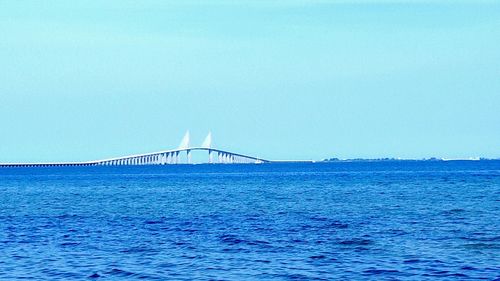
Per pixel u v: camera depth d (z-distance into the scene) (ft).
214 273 110.01
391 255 125.08
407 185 398.83
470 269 110.32
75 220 200.95
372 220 187.52
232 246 138.82
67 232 167.94
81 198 315.99
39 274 110.32
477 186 369.50
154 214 219.41
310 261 120.06
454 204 238.89
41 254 130.52
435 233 155.74
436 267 112.37
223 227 175.11
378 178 540.93
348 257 123.75
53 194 360.07
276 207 242.58
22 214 225.76
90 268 115.24
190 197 313.12
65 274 110.22
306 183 461.37
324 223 181.47
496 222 176.86
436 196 285.84
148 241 148.25
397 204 244.83
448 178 508.53
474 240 143.33
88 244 144.36
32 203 284.20
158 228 175.32
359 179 526.57
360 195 305.53
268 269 112.88
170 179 606.55
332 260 120.78
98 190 400.67
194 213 221.25
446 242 140.77
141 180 586.45
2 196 346.54
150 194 346.33
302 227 172.65
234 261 120.67
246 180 548.31
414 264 115.44
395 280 103.30
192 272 111.04
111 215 217.77
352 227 170.60
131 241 148.66
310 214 210.79
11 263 120.57
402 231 160.45
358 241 144.15
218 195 326.85
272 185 437.58
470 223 175.01
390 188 365.61
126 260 122.72
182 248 136.87
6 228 178.91
